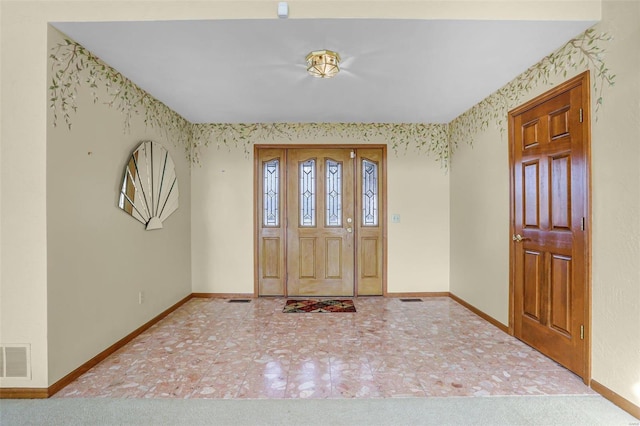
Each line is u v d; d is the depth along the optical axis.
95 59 2.52
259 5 2.06
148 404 2.01
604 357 2.06
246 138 4.42
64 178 2.22
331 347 2.83
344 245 4.49
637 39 1.83
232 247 4.44
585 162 2.18
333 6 2.06
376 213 4.48
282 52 2.46
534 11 2.06
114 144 2.75
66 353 2.23
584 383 2.20
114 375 2.35
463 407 1.96
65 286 2.23
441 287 4.48
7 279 2.08
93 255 2.50
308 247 4.49
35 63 2.08
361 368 2.45
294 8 2.06
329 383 2.24
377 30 2.18
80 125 2.37
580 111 2.22
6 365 2.07
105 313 2.64
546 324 2.61
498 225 3.25
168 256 3.74
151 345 2.87
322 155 4.48
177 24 2.10
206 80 2.95
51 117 2.11
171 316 3.66
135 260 3.07
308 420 1.86
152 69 2.73
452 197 4.36
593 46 2.11
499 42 2.33
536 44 2.36
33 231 2.07
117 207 2.80
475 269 3.72
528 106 2.76
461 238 4.08
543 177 2.62
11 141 2.08
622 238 1.93
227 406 1.99
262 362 2.55
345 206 4.48
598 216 2.09
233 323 3.44
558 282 2.47
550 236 2.55
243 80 2.95
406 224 4.47
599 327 2.09
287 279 4.48
